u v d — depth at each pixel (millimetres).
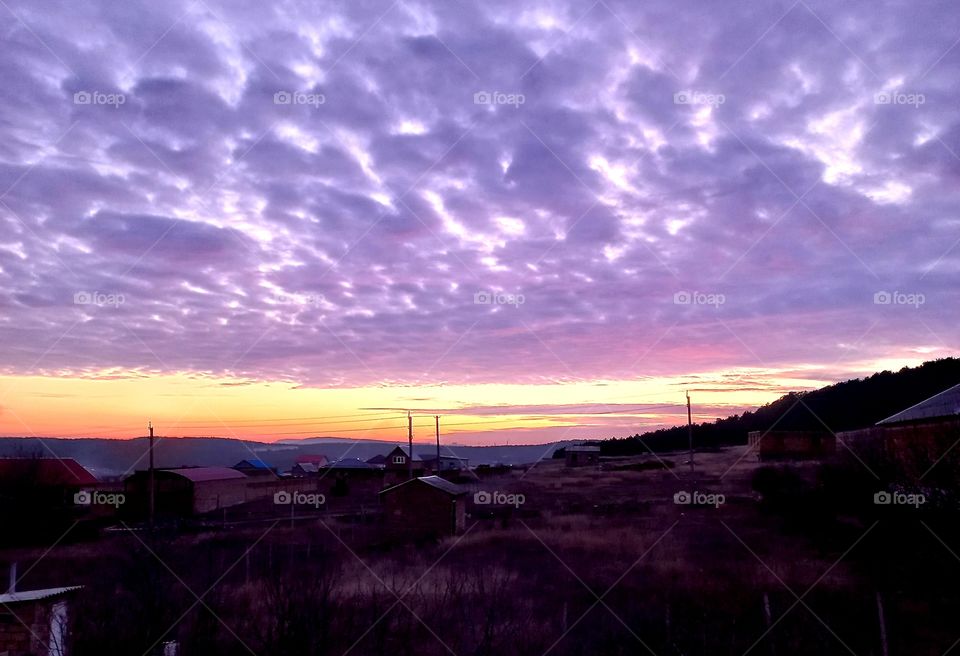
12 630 8688
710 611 12641
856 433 23031
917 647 10703
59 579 17328
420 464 67938
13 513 29891
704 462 58344
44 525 30156
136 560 8930
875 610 12359
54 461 33688
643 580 16281
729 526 25109
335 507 44906
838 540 19281
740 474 45938
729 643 10586
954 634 11234
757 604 13250
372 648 9391
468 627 10359
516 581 16250
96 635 8711
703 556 19547
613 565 18484
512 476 60531
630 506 34438
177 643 8727
